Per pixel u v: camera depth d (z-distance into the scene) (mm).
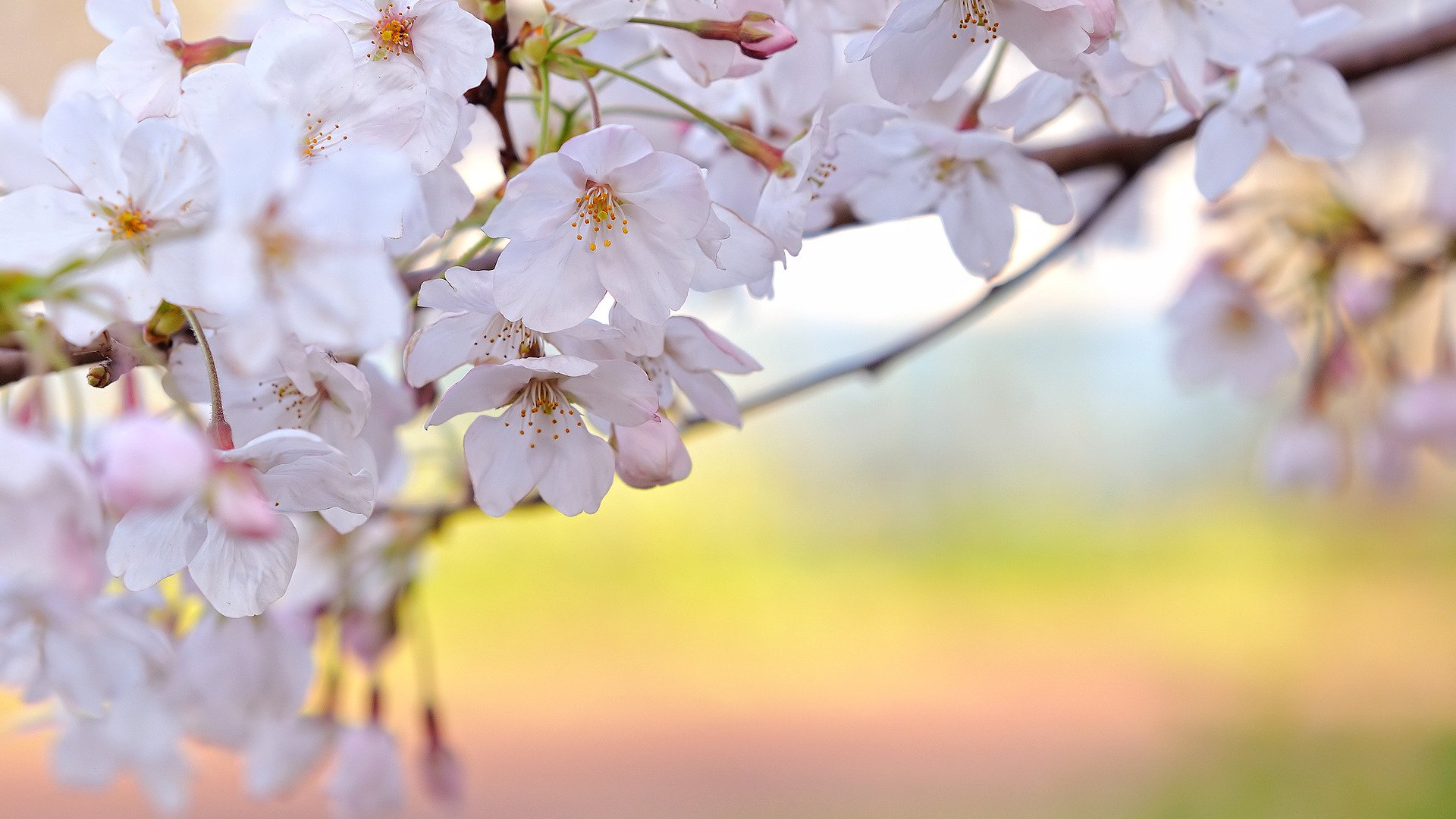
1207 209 868
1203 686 2469
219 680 677
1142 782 2033
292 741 714
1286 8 629
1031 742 2281
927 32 611
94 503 560
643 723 2520
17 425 567
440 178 613
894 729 2426
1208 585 3285
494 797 2123
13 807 1979
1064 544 3662
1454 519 3365
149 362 584
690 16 611
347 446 608
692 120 642
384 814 723
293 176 562
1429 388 885
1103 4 602
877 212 652
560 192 596
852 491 3838
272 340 561
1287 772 1964
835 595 3396
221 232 558
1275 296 900
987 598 3350
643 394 604
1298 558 3406
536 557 3336
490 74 617
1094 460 3959
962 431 3961
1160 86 632
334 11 605
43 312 580
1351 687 2346
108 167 582
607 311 626
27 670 627
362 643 724
